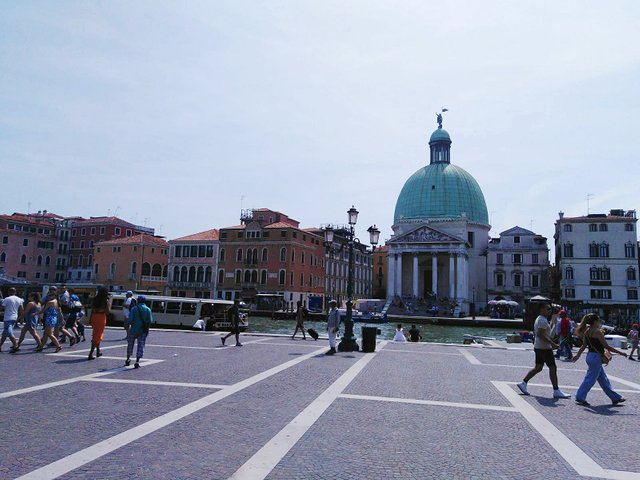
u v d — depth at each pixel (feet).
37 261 336.70
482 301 324.19
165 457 22.90
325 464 22.65
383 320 236.22
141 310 48.29
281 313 230.07
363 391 39.63
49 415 29.40
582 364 64.95
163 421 28.81
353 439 26.55
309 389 39.78
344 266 350.43
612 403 37.99
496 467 22.93
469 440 27.02
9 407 30.99
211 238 285.84
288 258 266.98
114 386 38.37
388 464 22.93
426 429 28.94
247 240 276.21
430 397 38.19
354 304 293.64
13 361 49.44
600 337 37.86
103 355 56.13
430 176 339.57
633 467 23.36
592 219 264.72
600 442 27.37
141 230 373.20
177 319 129.18
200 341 77.05
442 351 74.23
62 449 23.61
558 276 292.40
